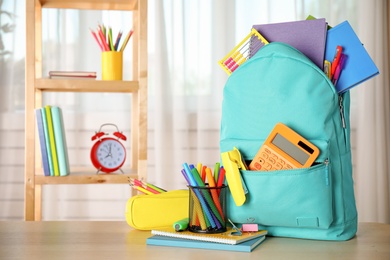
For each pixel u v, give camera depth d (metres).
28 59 2.13
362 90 3.00
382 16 3.04
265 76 1.08
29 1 2.12
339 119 1.10
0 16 2.90
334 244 1.02
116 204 3.00
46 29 2.93
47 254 0.92
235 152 1.08
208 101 2.98
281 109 1.07
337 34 1.13
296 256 0.92
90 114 2.96
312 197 1.04
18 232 1.10
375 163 3.02
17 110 2.92
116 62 2.24
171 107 2.98
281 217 1.06
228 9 2.98
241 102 1.11
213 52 2.99
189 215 1.05
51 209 2.92
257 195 1.06
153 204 1.12
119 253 0.93
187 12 2.99
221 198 1.05
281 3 2.99
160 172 2.96
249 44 1.19
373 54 3.03
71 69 2.94
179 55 2.97
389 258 0.90
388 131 3.04
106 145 2.26
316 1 3.02
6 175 2.91
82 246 0.98
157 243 1.00
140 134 2.17
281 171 1.04
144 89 2.18
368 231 1.15
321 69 1.12
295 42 1.15
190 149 3.02
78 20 2.94
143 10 2.16
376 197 3.03
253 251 0.95
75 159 2.95
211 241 0.98
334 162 1.08
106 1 2.33
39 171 2.31
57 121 2.15
